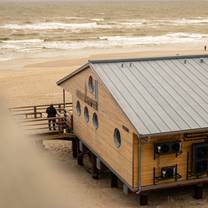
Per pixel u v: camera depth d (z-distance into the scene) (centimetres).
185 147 2316
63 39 11194
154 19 19738
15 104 4450
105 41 10806
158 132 2133
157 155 2238
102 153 2650
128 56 8069
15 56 8381
